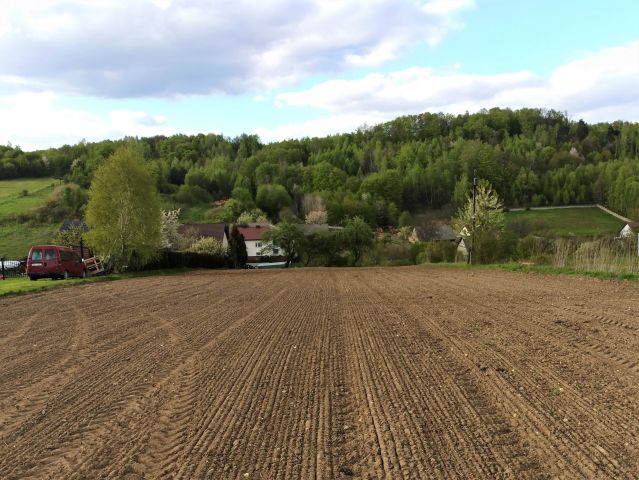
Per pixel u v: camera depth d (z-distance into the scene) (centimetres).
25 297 1764
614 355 736
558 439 451
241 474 407
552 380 623
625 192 7388
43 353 876
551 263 2738
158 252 3481
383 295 1661
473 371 677
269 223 8544
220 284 2345
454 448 442
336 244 5991
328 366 733
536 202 8319
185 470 416
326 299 1605
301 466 419
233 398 598
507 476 389
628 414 504
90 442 481
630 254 2302
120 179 3145
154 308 1434
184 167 11375
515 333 914
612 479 378
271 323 1132
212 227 6681
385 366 721
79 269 2789
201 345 904
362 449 448
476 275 2466
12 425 535
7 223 7156
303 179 10806
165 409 567
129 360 805
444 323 1049
